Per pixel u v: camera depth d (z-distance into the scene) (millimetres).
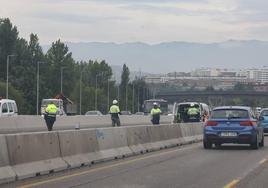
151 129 32125
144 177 19219
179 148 33375
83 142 23188
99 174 19922
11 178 17719
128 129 28547
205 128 32625
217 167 22484
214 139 32219
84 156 23000
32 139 19406
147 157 26906
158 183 17766
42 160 19844
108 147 25688
